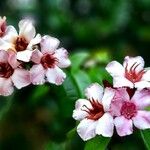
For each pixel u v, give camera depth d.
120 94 0.54
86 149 0.54
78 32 1.08
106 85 0.55
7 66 0.58
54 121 0.81
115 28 1.08
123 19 1.09
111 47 1.08
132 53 1.09
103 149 0.54
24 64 0.58
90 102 0.55
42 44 0.58
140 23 1.11
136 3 1.11
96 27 1.09
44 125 0.94
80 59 0.69
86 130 0.53
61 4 1.11
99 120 0.53
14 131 0.94
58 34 1.07
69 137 0.59
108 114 0.53
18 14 1.06
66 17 1.08
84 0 1.12
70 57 0.70
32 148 0.95
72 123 0.69
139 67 0.57
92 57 0.76
